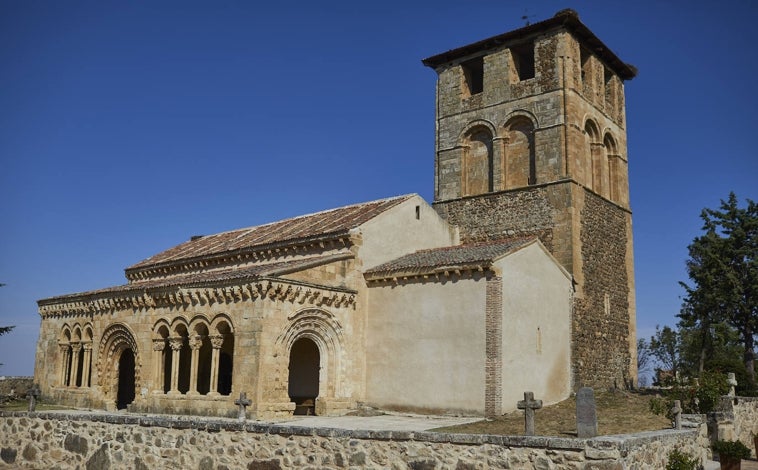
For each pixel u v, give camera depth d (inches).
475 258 1090.1
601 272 1390.3
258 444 668.7
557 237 1325.0
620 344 1419.8
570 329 1263.5
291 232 1363.2
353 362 1161.4
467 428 897.5
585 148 1432.1
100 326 1291.8
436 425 931.3
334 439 631.8
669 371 2182.6
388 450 607.5
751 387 1434.5
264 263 1315.2
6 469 805.2
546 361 1168.8
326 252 1224.8
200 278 1178.0
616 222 1480.1
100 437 767.7
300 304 1073.5
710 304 1553.9
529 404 621.6
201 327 1112.2
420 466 591.2
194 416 1039.0
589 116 1444.4
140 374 1187.9
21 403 1400.1
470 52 1537.9
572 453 535.2
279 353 1028.5
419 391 1109.1
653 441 604.1
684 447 682.8
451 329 1091.9
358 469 615.8
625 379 1417.3
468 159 1524.4
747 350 1574.8
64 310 1408.7
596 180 1462.8
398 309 1162.0
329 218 1384.1
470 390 1051.3
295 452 648.4
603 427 890.7
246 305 1034.1
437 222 1403.8
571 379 1246.9
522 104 1430.9
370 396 1167.0
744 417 1090.1
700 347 1808.6
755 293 1544.0
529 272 1149.7
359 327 1180.5
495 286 1056.8
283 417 1015.0
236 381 1022.4
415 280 1149.7
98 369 1278.3
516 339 1086.4
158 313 1179.3
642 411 1024.9
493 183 1450.5
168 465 714.8
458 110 1539.1
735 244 1598.2
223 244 1523.1
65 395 1360.7
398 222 1293.1
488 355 1040.8
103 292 1282.0
